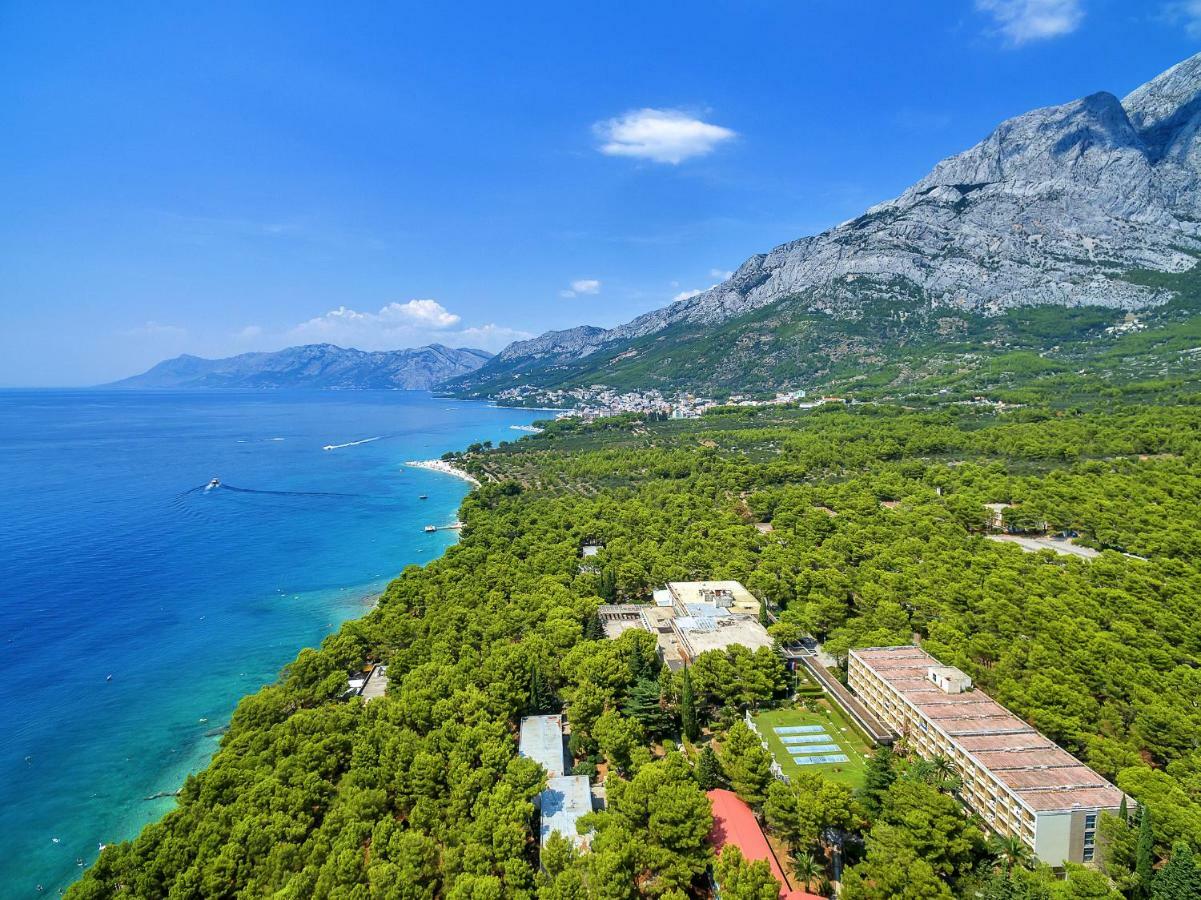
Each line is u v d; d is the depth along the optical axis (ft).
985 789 273.33
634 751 303.27
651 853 239.30
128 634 528.63
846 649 406.21
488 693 354.74
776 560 567.18
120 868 238.48
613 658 382.42
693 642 422.00
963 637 403.75
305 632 536.42
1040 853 244.01
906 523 647.97
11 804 327.06
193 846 246.06
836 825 251.39
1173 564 474.08
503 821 250.37
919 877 219.00
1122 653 364.38
